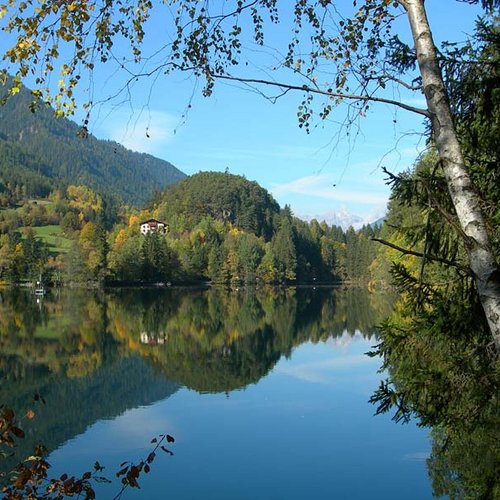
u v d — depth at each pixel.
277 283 118.69
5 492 4.61
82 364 26.25
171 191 178.00
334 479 11.59
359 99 4.60
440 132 4.00
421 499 10.34
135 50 4.83
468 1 4.72
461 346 5.63
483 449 8.79
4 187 183.50
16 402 19.11
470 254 3.81
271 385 20.92
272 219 165.12
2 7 4.10
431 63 4.07
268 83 4.35
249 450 13.62
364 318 45.66
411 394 5.81
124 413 17.61
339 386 20.36
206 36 5.02
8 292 81.94
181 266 110.75
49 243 121.94
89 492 4.77
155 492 11.35
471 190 3.90
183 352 29.73
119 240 120.88
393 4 4.91
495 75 4.54
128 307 59.28
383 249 54.44
